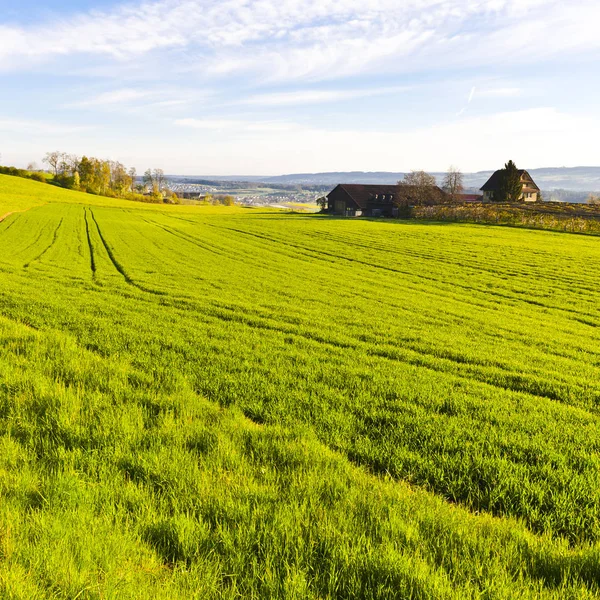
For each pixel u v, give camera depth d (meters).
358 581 3.65
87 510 4.42
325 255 41.06
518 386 10.16
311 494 5.02
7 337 11.05
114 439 6.11
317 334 14.31
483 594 3.59
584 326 19.12
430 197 112.50
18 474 5.04
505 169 124.50
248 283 25.98
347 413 7.66
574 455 6.45
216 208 152.75
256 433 6.60
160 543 4.09
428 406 8.30
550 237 55.22
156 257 36.81
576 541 4.62
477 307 22.20
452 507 5.12
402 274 32.16
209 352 11.08
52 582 3.38
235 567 3.78
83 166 166.62
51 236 48.72
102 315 15.28
